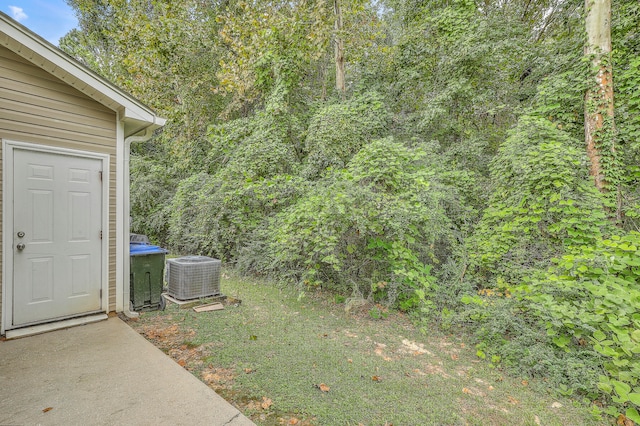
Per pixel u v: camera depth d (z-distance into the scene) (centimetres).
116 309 396
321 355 313
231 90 883
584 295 322
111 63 1089
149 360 279
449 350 346
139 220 1017
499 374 295
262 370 278
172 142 1060
